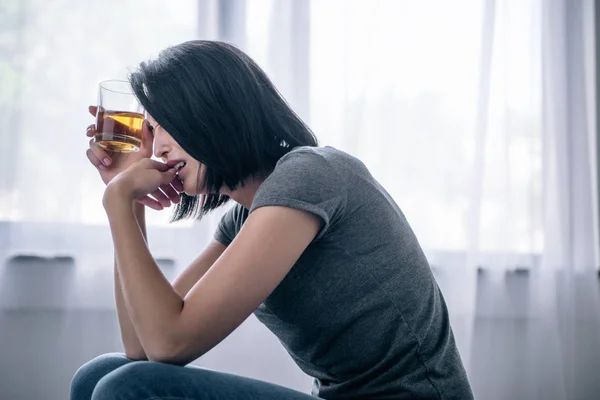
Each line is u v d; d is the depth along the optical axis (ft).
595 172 8.29
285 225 3.20
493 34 7.72
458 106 7.73
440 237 7.62
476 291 7.74
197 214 4.41
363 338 3.51
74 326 6.99
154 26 7.25
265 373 7.19
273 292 3.56
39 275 6.95
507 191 7.79
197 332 3.10
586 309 7.95
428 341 3.57
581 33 8.11
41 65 7.00
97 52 7.11
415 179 7.63
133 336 4.22
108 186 3.54
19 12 6.97
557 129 7.98
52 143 6.98
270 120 3.73
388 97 7.59
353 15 7.55
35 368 6.93
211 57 3.65
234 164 3.68
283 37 7.39
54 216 6.95
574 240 8.04
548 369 7.77
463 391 3.67
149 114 3.86
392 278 3.47
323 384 3.81
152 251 7.09
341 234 3.40
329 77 7.52
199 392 2.97
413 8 7.70
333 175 3.37
